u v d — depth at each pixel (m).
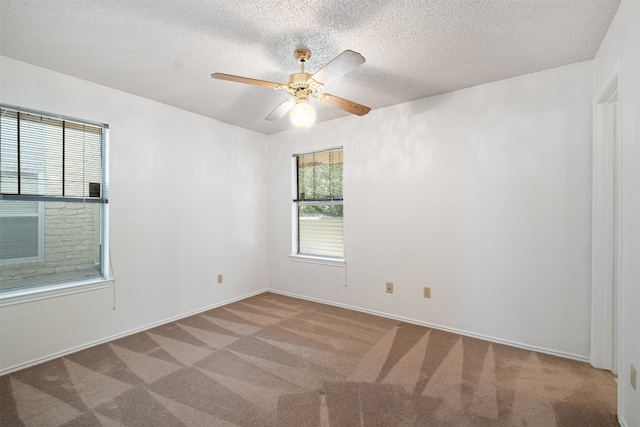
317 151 4.04
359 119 3.63
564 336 2.50
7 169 2.39
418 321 3.21
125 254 2.98
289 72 2.58
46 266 2.61
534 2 1.74
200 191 3.65
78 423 1.75
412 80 2.76
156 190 3.23
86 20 1.89
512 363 2.40
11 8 1.76
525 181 2.65
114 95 2.91
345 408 1.87
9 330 2.31
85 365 2.39
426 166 3.15
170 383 2.14
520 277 2.67
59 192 2.64
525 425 1.72
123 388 2.08
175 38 2.09
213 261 3.79
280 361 2.44
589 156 2.41
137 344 2.77
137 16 1.85
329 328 3.12
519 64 2.47
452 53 2.30
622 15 1.74
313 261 4.04
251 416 1.80
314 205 4.15
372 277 3.53
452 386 2.09
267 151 4.54
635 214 1.58
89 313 2.73
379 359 2.47
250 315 3.51
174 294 3.38
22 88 2.39
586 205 2.42
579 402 1.92
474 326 2.90
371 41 2.13
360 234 3.62
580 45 2.19
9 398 1.98
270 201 4.52
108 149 2.88
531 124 2.62
